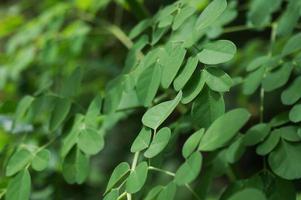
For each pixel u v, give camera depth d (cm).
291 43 43
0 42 105
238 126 35
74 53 71
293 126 39
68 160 42
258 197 32
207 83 36
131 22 102
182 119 46
